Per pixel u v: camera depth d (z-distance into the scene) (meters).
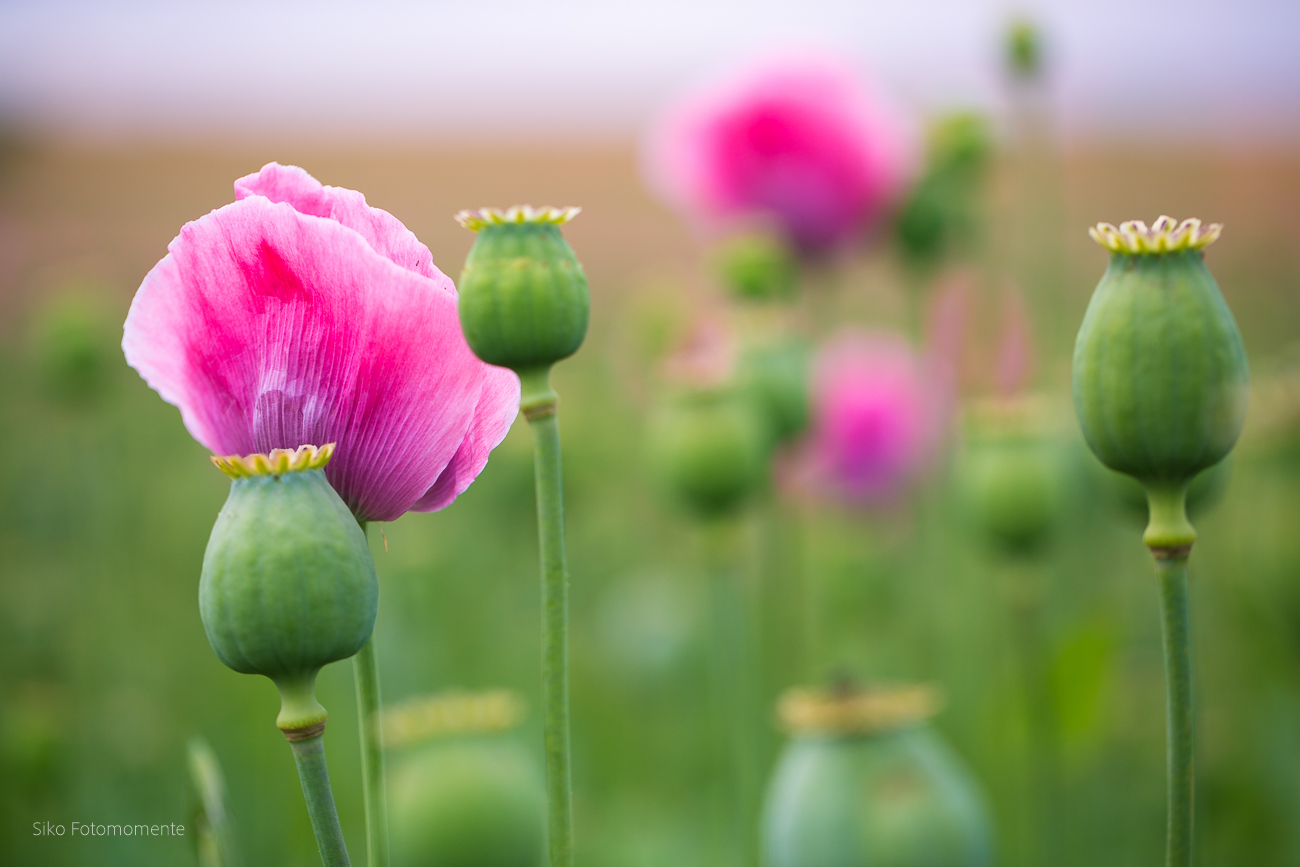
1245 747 1.53
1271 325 3.20
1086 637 1.39
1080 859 1.44
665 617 2.12
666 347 2.50
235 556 0.75
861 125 1.96
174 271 0.77
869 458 2.09
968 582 1.76
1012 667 1.47
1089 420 0.78
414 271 0.79
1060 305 2.12
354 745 1.81
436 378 0.77
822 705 1.01
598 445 2.57
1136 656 1.89
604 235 6.16
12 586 2.28
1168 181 5.91
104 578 2.28
